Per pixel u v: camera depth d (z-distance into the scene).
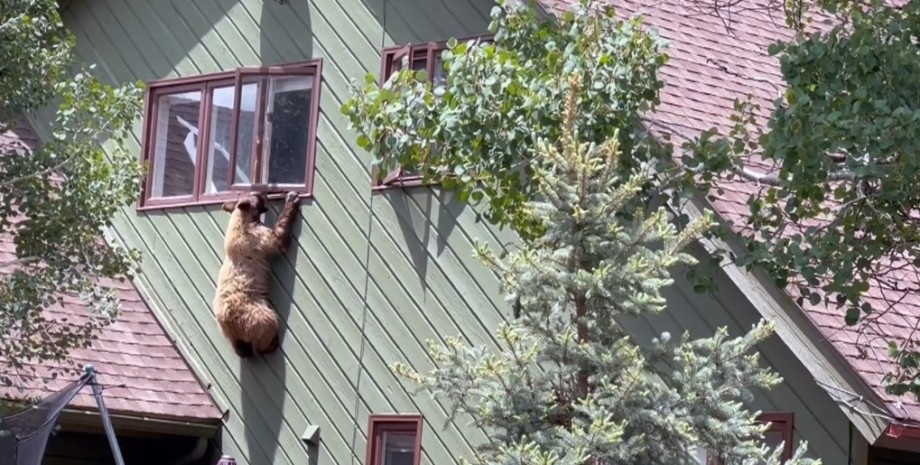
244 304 17.17
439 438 15.73
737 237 11.91
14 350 13.86
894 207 11.08
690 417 10.45
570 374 10.62
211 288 18.06
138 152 19.12
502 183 12.79
